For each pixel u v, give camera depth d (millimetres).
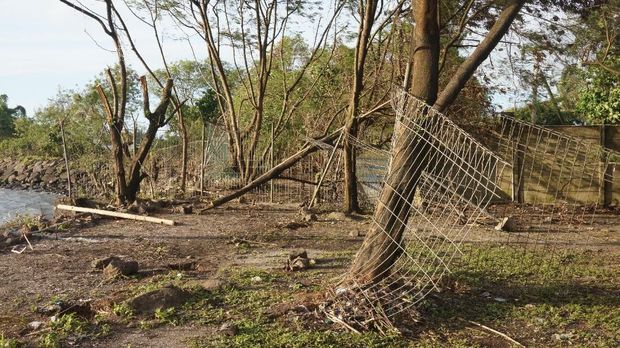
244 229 11812
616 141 14820
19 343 5117
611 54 15250
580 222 12344
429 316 5918
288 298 6441
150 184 19281
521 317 5996
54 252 9281
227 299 6461
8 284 7230
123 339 5316
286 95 19938
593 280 7562
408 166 6000
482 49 6336
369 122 15609
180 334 5438
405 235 6938
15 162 40281
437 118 6008
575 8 14211
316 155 17328
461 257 8516
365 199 14859
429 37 6309
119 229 11688
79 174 22531
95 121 22391
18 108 60344
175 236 10953
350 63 20609
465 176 6266
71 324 5578
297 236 10961
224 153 21188
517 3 6375
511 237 10695
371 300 5754
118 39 15367
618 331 5609
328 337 5293
